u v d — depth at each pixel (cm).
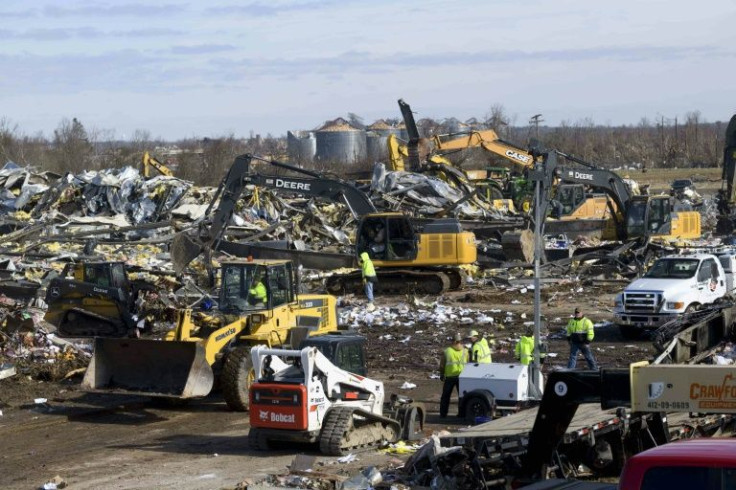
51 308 4469
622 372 1995
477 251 8150
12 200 9500
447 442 2611
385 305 6378
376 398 3225
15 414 3691
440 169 10500
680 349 3466
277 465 2914
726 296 4803
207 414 3716
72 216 9281
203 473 2847
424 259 6812
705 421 2873
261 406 3067
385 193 9950
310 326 4022
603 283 7244
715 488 1451
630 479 1502
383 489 2531
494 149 10444
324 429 3011
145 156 11494
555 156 7619
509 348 4812
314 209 9012
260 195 9331
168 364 3675
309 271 7256
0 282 5650
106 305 4431
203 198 9538
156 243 8025
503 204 10588
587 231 9431
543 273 7588
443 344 5019
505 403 3375
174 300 5322
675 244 8444
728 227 10762
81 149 18025
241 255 7331
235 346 3859
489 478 2581
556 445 2166
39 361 4478
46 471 2920
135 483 2759
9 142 16912
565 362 4475
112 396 3972
